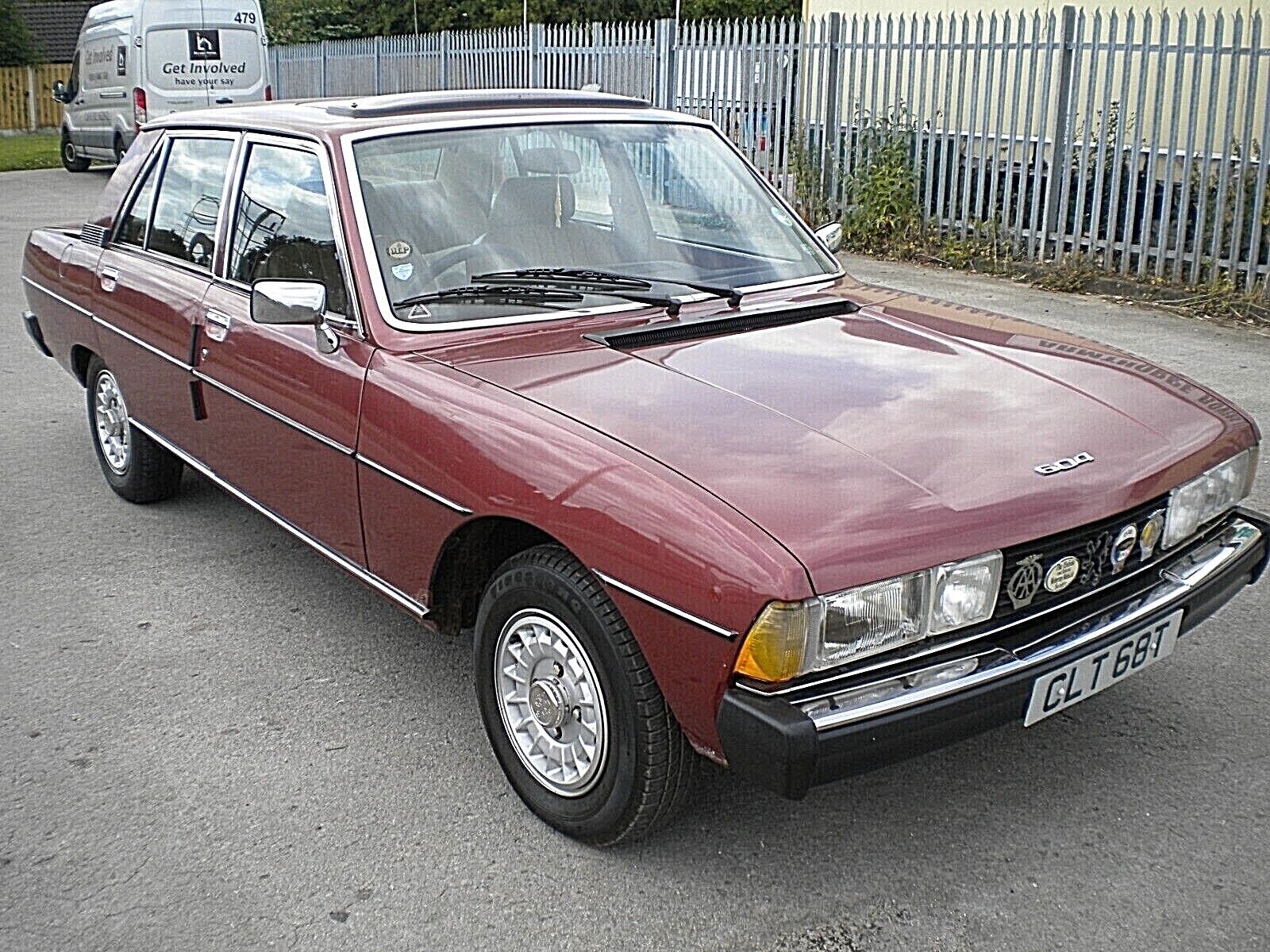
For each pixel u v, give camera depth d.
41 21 37.88
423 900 3.11
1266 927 2.98
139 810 3.48
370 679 4.23
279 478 4.25
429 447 3.41
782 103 13.68
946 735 2.82
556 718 3.23
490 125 4.20
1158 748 3.75
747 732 2.69
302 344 3.99
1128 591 3.20
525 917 3.05
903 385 3.42
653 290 4.02
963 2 14.20
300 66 24.59
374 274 3.77
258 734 3.88
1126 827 3.38
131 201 5.49
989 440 3.13
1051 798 3.51
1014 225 11.70
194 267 4.83
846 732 2.68
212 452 4.73
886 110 12.52
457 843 3.34
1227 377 7.68
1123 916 3.03
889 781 3.60
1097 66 11.05
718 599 2.70
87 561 5.22
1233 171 9.86
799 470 2.91
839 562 2.66
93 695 4.11
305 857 3.28
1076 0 12.92
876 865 3.23
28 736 3.86
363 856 3.28
